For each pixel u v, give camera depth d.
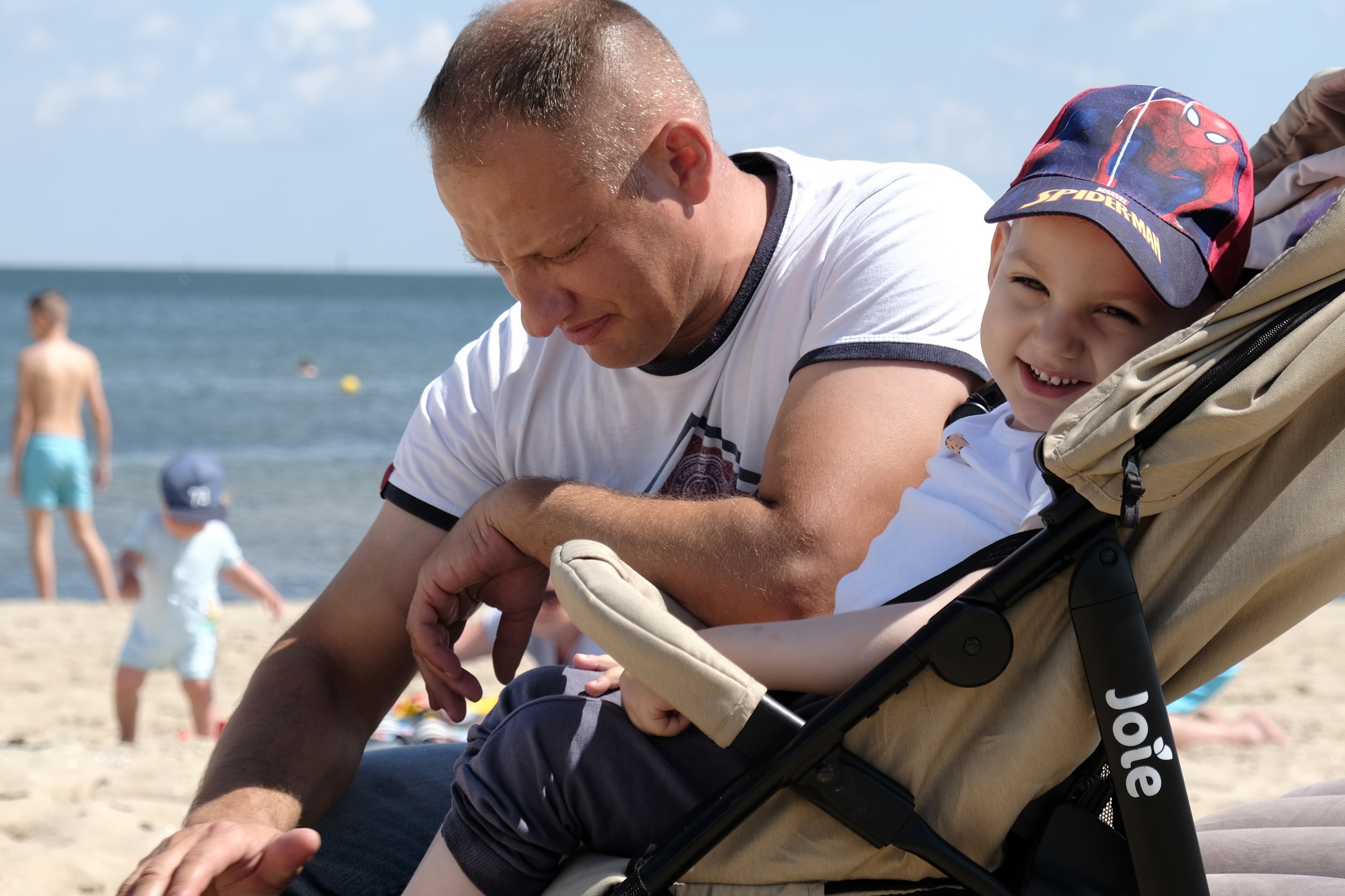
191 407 26.27
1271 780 4.80
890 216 2.12
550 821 1.59
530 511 1.98
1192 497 1.37
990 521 1.64
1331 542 1.33
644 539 1.87
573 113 1.93
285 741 2.04
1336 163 1.71
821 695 1.54
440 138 1.98
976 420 1.82
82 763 4.53
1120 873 1.41
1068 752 1.40
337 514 15.16
